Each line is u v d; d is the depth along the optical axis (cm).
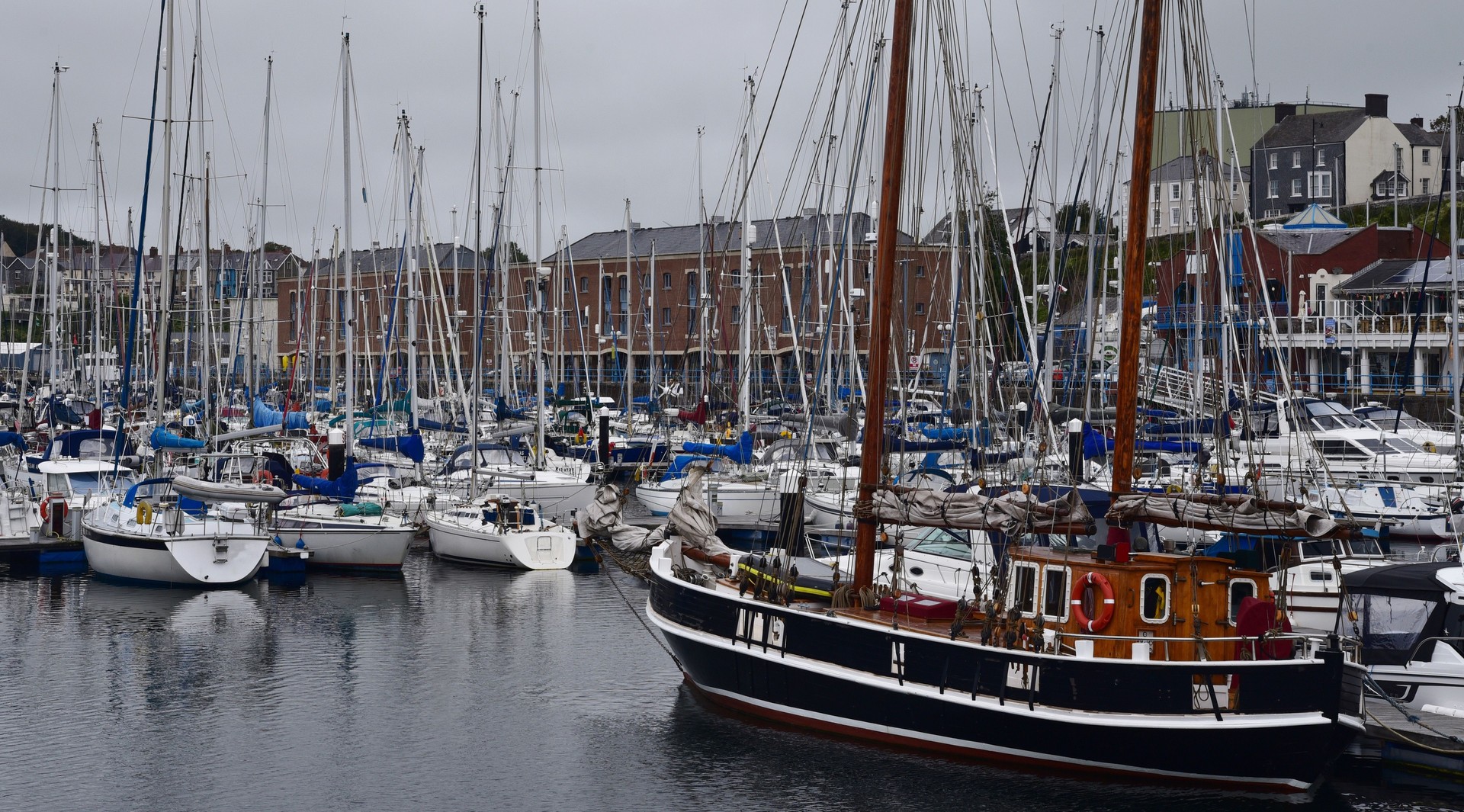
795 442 4709
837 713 2281
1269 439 4603
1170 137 8769
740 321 5100
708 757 2233
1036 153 4238
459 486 4931
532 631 3272
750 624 2398
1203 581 2053
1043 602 2139
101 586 3878
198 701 2655
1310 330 6988
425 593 3766
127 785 2167
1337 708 1912
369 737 2411
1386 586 2383
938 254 4325
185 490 3850
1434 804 1995
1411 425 5528
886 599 2369
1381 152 10781
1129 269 2178
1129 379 2177
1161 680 1980
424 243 7331
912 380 4688
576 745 2342
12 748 2356
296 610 3525
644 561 2708
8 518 4362
